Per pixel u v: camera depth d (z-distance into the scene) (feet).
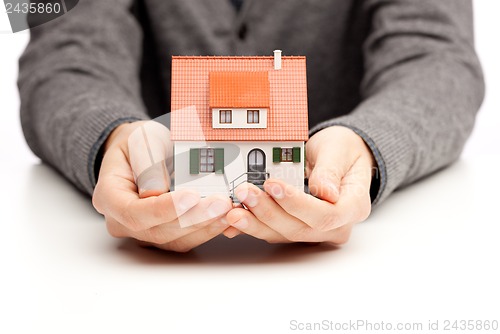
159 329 2.58
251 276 3.21
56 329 2.58
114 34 5.75
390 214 4.30
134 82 5.73
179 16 6.13
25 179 5.32
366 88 5.67
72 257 3.51
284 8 6.08
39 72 5.44
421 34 5.60
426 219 4.19
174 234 3.30
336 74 6.21
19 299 2.91
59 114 4.78
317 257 3.51
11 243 3.76
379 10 5.89
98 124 4.29
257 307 2.81
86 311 2.76
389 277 3.19
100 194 3.40
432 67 5.27
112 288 3.04
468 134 5.23
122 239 3.85
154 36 6.23
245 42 6.17
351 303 2.85
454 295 2.95
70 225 4.12
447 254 3.54
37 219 4.24
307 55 6.14
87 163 4.20
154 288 3.04
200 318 2.68
